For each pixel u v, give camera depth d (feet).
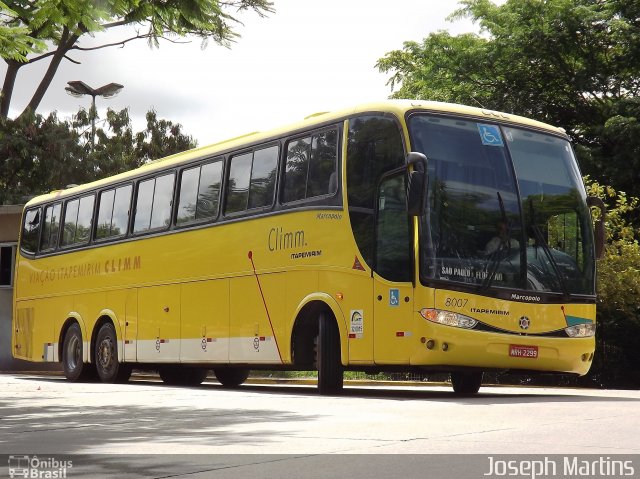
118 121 163.84
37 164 136.56
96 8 39.27
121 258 71.05
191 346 62.23
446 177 46.91
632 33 109.19
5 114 75.77
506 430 28.81
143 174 69.92
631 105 108.37
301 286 52.21
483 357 45.93
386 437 27.25
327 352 50.29
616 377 91.45
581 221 50.21
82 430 30.86
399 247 46.52
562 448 24.44
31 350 82.74
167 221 66.08
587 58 115.75
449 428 29.58
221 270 59.52
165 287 65.46
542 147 50.29
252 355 56.24
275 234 54.80
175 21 41.01
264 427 30.66
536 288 47.67
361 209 48.73
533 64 119.24
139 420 34.01
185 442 27.02
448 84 126.00
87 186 77.41
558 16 113.50
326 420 32.73
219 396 47.91
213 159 62.03
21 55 40.29
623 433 27.89
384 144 48.01
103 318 73.15
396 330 46.19
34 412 38.29
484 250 46.80
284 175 54.85
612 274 85.76
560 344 47.85
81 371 75.51
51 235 81.71
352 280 48.67
